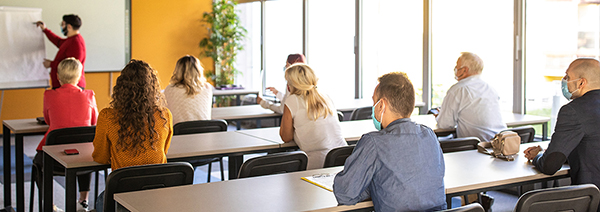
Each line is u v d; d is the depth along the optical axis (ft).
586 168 7.78
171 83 13.32
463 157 9.04
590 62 7.88
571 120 7.66
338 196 6.07
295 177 7.61
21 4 22.62
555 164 7.70
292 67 10.50
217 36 27.96
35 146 21.63
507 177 7.61
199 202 6.33
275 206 6.19
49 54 23.63
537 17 16.57
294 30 26.61
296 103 10.40
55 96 11.91
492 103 12.55
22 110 24.47
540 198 6.32
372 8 22.58
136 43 26.99
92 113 12.59
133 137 8.31
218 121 12.94
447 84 19.65
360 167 5.98
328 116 10.57
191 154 9.61
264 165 8.41
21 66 21.30
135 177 7.64
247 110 17.19
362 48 23.29
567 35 15.72
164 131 8.75
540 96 16.74
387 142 5.99
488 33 18.06
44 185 9.90
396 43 21.53
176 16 28.35
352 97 23.77
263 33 28.50
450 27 19.35
